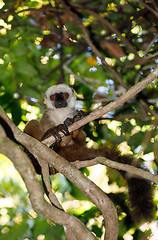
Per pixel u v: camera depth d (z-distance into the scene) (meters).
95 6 10.80
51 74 10.88
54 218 5.07
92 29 10.95
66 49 11.07
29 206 9.37
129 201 7.04
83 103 10.59
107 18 10.87
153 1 9.41
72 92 9.52
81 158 7.61
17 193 10.02
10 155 4.86
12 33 8.96
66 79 10.92
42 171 6.29
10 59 8.30
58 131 7.30
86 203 9.75
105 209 5.63
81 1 10.80
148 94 9.96
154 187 7.04
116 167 6.32
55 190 9.92
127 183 7.27
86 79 10.78
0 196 9.72
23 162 4.88
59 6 10.50
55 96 9.30
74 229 5.21
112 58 10.73
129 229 8.61
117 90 10.27
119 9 10.70
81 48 10.84
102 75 10.80
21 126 10.02
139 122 9.36
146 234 7.95
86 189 5.68
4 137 4.75
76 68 11.09
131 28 10.62
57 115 9.23
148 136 8.06
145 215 6.78
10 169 10.29
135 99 9.74
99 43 10.80
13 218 8.72
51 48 10.78
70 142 8.20
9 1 10.03
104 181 9.52
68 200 9.80
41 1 10.41
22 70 8.07
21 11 9.70
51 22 10.56
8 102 9.92
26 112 10.10
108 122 9.71
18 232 8.20
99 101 10.12
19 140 5.48
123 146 9.07
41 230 8.32
